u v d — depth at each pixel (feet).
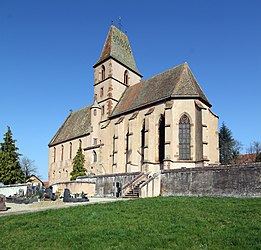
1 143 239.71
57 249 44.14
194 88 164.96
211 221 53.93
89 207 74.95
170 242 43.88
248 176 85.10
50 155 288.10
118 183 136.67
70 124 286.25
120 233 48.83
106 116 217.97
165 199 85.35
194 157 154.92
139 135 180.24
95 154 213.66
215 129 167.12
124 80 234.79
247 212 59.67
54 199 114.01
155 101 171.83
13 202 116.37
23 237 51.47
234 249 39.52
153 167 163.43
